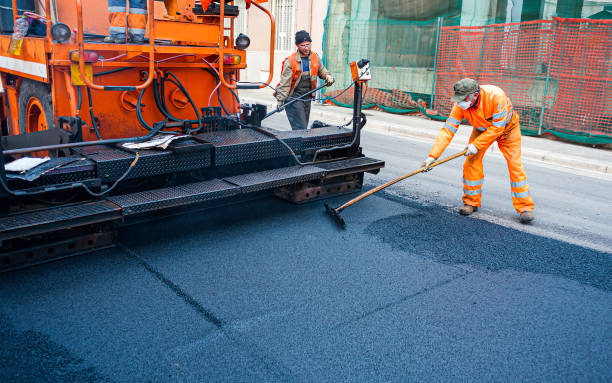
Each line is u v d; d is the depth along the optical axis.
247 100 14.84
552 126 9.89
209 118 5.31
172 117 5.18
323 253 4.28
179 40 5.05
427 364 2.83
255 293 3.56
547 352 2.99
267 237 4.58
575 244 4.68
